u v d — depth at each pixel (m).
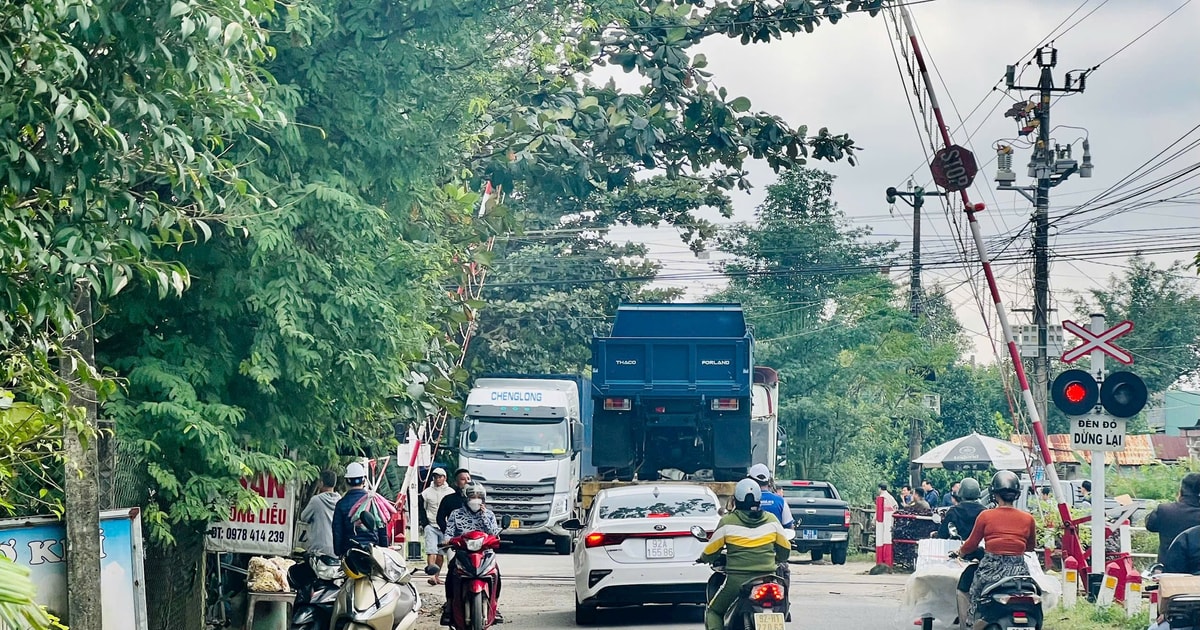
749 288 86.25
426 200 27.42
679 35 35.62
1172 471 64.75
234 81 15.53
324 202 21.55
